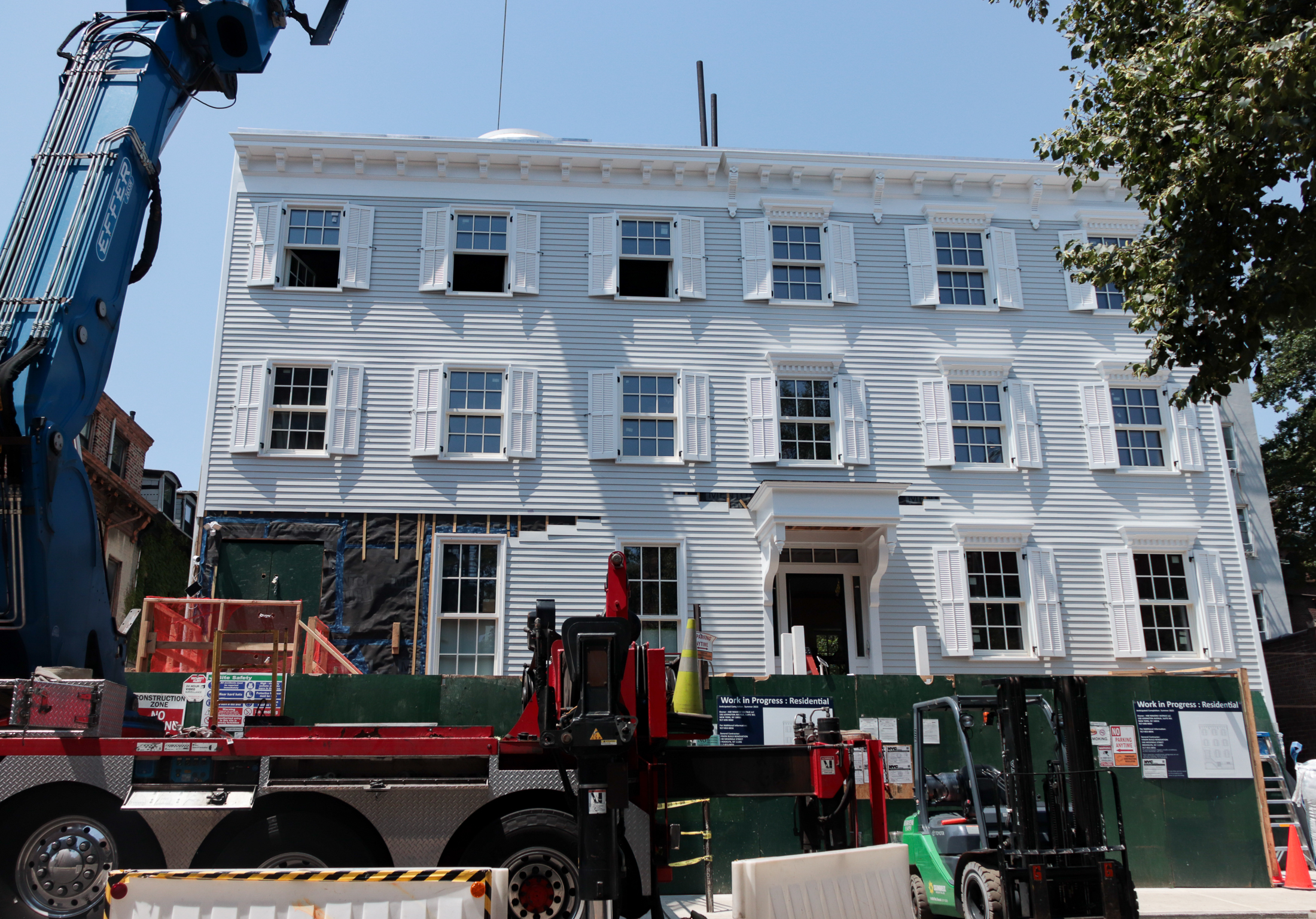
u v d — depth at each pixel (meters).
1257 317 10.07
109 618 8.32
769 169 17.56
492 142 17.03
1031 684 8.84
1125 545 16.84
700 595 15.88
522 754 7.60
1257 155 9.68
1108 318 17.80
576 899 7.02
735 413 16.72
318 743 7.29
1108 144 10.62
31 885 6.95
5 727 7.16
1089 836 8.53
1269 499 26.09
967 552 16.69
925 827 9.92
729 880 11.25
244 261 16.42
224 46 9.41
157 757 7.20
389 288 16.55
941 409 17.08
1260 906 10.73
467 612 15.54
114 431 24.30
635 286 18.72
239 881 5.70
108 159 8.15
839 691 12.20
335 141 16.72
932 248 17.72
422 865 7.18
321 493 15.62
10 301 7.63
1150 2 10.64
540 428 16.30
